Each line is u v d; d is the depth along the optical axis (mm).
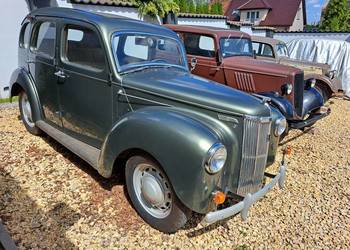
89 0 8219
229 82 6824
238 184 2979
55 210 3180
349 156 5578
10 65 7594
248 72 6543
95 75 3488
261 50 9586
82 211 3209
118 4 8805
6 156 4172
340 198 4078
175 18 10602
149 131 2797
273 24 34344
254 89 6570
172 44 4086
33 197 3354
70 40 3705
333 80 9344
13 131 5035
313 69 9070
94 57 3479
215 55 6801
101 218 3141
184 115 2924
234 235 3164
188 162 2605
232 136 2887
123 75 3359
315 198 4020
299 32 16453
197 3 16531
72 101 3852
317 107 6559
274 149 3539
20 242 2717
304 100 6395
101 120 3590
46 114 4426
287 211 3680
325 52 11656
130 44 3527
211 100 2969
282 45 10070
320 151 5730
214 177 2678
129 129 2936
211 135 2678
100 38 3336
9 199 3281
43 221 3008
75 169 3953
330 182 4504
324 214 3689
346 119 8352
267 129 2982
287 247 3092
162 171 2842
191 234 3094
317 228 3426
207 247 2955
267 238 3184
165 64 3928
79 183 3662
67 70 3787
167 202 2953
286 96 6188
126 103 3330
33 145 4547
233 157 2902
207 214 2619
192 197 2643
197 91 3100
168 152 2691
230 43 7070
